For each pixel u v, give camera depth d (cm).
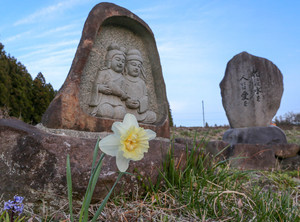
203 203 87
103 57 145
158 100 166
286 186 127
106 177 82
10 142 81
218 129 626
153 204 86
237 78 264
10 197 77
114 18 146
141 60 157
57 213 75
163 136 153
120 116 140
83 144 88
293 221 79
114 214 76
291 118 840
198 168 111
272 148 203
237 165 181
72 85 119
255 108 251
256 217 79
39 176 78
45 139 81
